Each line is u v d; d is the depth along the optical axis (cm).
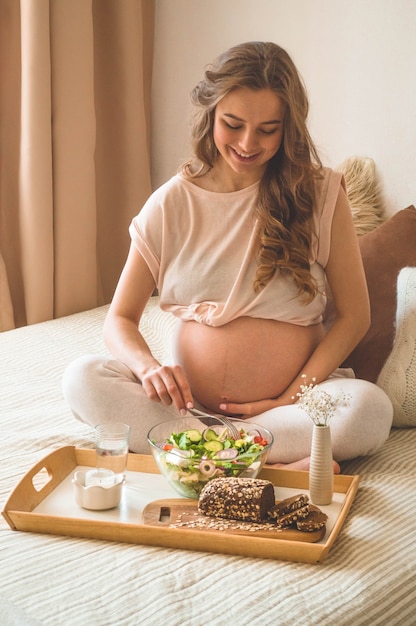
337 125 285
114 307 206
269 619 125
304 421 183
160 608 126
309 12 286
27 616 124
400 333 212
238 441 166
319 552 140
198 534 144
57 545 146
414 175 272
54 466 169
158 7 325
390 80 272
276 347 193
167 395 182
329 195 197
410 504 165
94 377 188
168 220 200
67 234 305
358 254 200
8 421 205
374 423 181
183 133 331
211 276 195
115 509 158
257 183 196
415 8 264
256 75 177
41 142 290
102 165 328
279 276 193
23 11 282
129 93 317
